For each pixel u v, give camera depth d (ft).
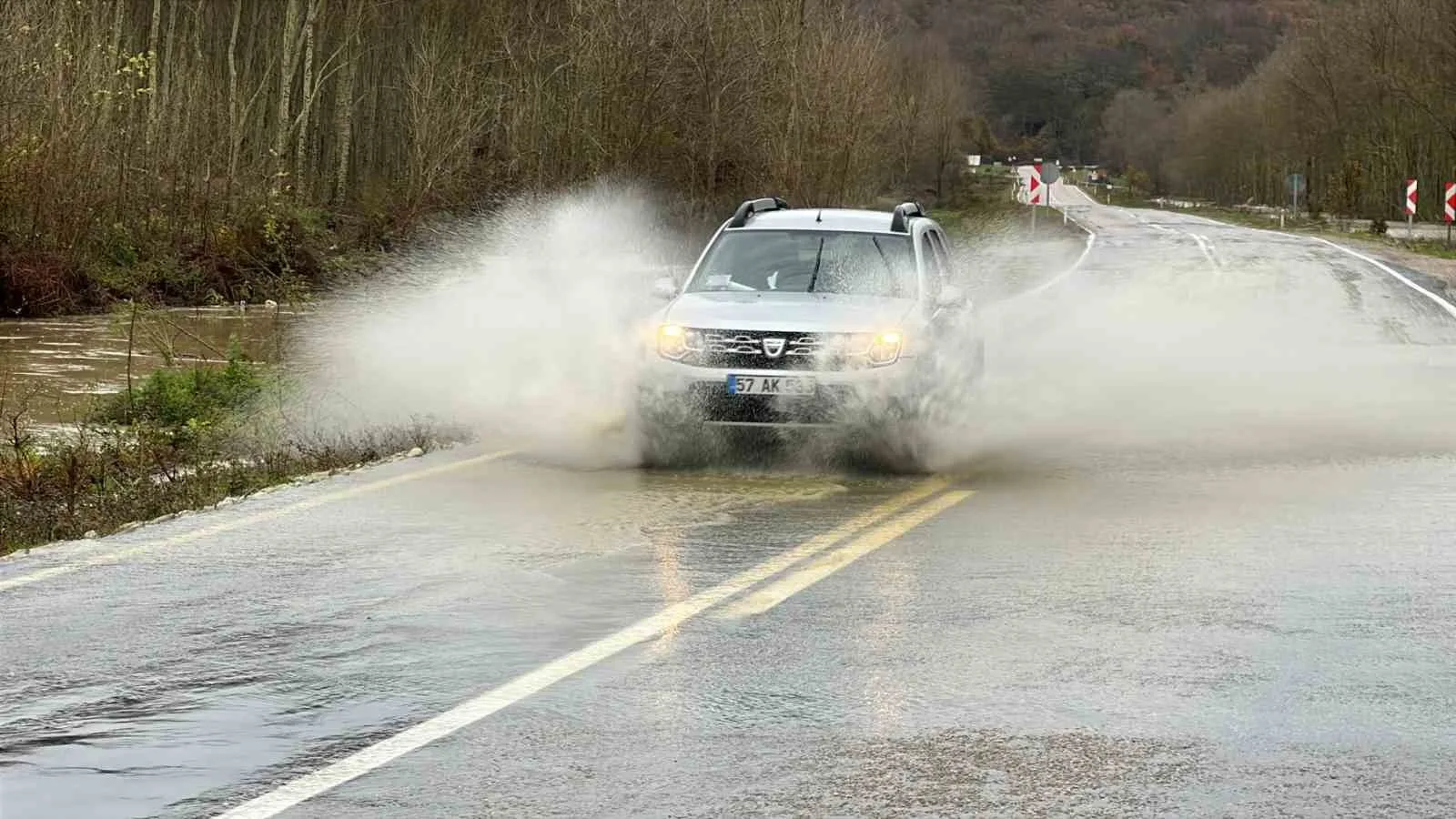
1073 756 21.79
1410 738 22.48
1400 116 398.42
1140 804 19.93
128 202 142.82
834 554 35.14
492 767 21.53
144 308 90.94
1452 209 212.02
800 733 22.89
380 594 31.76
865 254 52.13
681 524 38.73
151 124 154.40
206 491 44.68
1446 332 98.94
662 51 185.98
